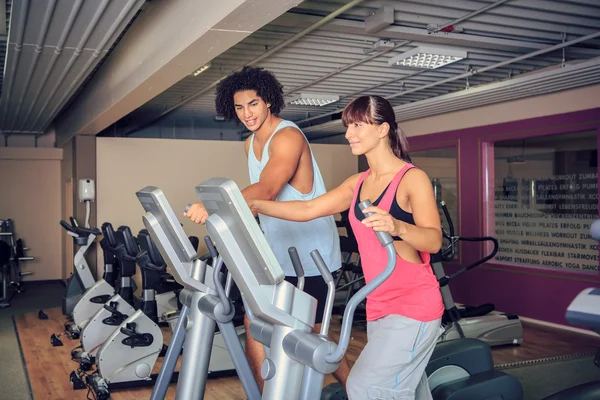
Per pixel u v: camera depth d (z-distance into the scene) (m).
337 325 6.42
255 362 2.82
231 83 2.71
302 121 9.71
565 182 6.50
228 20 3.39
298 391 1.80
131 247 5.89
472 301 7.47
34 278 10.72
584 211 6.28
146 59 4.78
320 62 6.23
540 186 6.77
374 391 2.00
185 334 2.58
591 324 1.09
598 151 5.96
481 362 2.90
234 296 4.83
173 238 2.29
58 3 3.90
